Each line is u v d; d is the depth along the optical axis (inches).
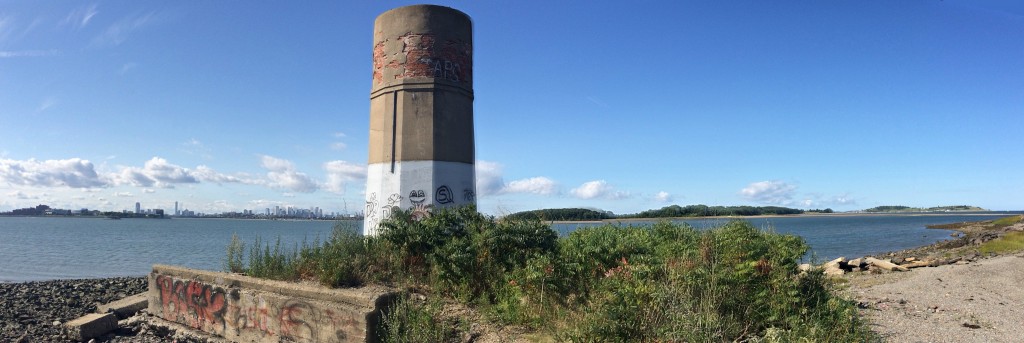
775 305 271.4
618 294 256.2
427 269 349.1
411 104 464.8
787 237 307.7
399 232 358.0
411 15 473.4
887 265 779.4
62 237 2691.9
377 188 471.8
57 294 642.8
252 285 351.6
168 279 406.0
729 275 271.7
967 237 1929.1
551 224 364.2
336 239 386.6
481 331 290.8
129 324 417.7
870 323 344.8
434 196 452.4
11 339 420.8
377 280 339.0
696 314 250.1
